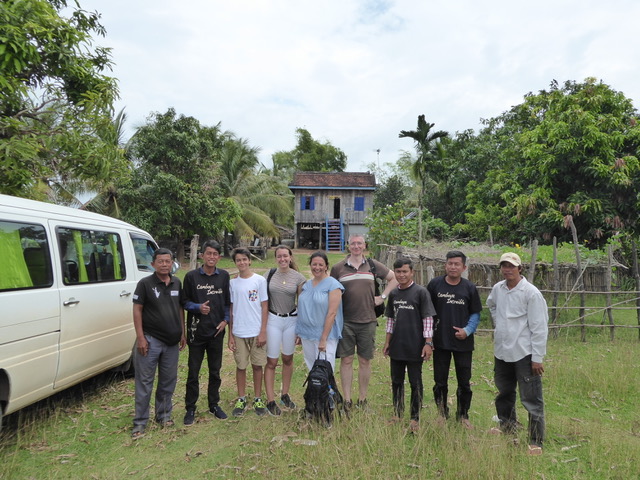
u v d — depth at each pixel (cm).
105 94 659
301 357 680
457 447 354
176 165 1933
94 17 714
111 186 1875
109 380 543
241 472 334
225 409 460
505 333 383
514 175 1507
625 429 418
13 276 347
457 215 2275
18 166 586
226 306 440
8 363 334
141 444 381
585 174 1266
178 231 1955
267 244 2883
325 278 427
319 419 402
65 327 398
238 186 2648
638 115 1421
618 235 1111
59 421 424
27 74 628
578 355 671
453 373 587
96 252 465
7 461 345
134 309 398
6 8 539
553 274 845
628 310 1003
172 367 420
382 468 335
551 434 402
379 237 1347
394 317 420
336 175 3081
